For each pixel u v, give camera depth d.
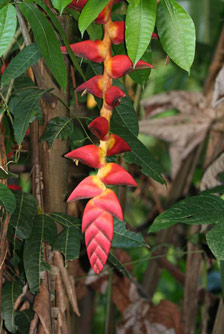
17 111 1.54
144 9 1.35
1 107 1.63
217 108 2.51
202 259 2.37
